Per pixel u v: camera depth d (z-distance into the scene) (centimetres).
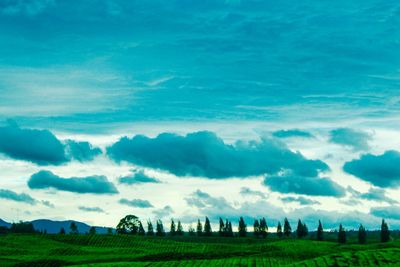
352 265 11044
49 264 14612
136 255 16788
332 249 17900
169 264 12706
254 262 13050
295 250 17500
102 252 18238
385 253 11950
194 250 19512
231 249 19538
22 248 19525
